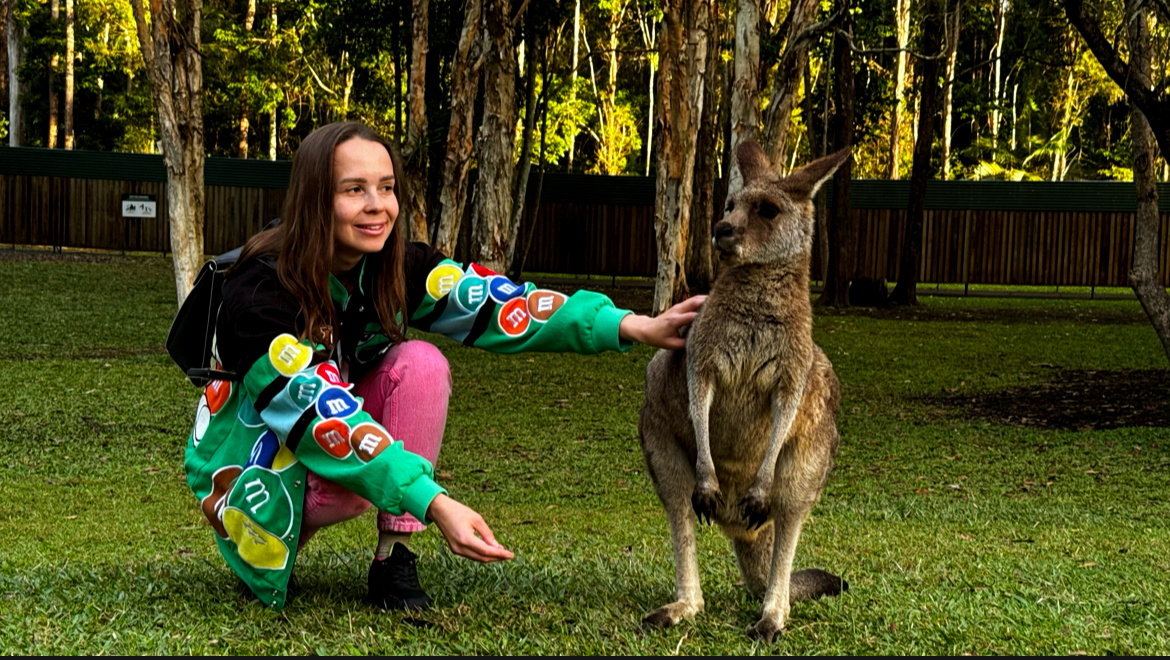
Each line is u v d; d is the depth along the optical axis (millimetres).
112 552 4539
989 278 24172
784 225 3064
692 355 3033
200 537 5016
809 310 3111
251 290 2762
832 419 3229
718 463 3178
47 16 33562
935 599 3436
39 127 36312
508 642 2785
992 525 5719
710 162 20719
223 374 2887
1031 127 38531
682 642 2844
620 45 39094
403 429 2969
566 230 24875
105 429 8070
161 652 2592
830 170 3162
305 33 30359
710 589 3627
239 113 35844
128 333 13289
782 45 14086
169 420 8477
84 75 35719
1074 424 9414
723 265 3090
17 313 14625
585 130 40219
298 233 2771
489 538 2389
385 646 2689
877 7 16125
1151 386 11336
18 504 5844
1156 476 7320
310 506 2943
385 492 2486
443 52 18953
